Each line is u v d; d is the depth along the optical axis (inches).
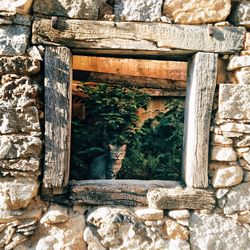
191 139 79.9
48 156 75.8
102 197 79.0
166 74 133.0
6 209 74.6
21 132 74.3
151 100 139.2
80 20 75.2
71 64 78.6
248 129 77.4
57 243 76.3
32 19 74.6
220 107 78.0
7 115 73.1
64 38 75.0
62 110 75.7
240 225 80.0
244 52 77.5
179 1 76.5
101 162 115.5
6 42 73.4
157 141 127.9
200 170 78.8
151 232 78.3
